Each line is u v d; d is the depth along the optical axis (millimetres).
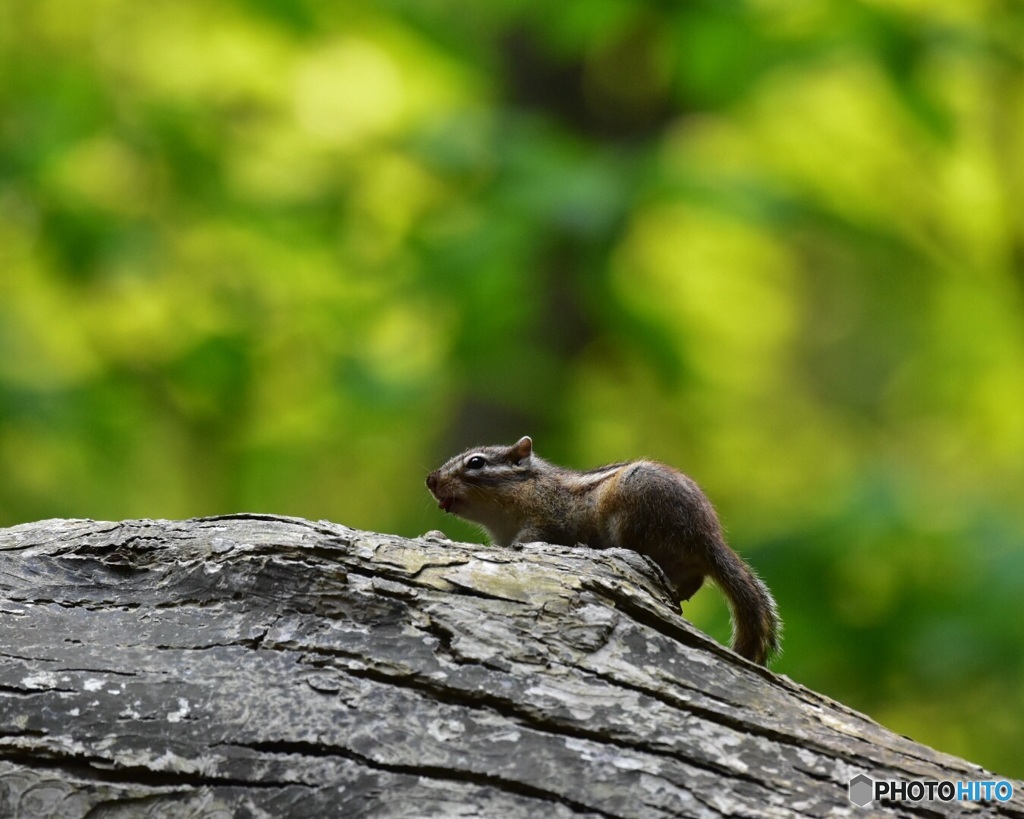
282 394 16891
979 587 12961
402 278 15766
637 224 15500
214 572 5828
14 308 16031
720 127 17797
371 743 5254
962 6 16031
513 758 5223
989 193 17078
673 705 5492
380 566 5820
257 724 5305
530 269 14812
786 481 18641
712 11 15297
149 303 16688
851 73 16625
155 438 17062
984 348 18703
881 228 16500
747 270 19406
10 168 15242
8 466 15492
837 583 13609
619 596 5863
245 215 16672
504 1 16078
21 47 17344
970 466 17734
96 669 5480
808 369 25812
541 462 8797
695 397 16969
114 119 16375
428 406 16172
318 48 17500
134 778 5199
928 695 13922
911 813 5211
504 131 15531
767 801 5176
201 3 17422
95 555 5984
